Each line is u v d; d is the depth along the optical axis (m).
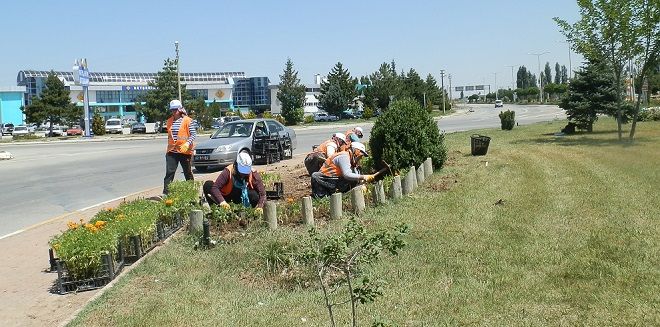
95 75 100.62
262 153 18.48
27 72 95.50
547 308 5.11
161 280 6.38
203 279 6.36
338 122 66.75
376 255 4.22
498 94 163.12
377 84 75.06
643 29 19.05
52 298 6.09
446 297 5.46
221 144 17.84
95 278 6.36
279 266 6.46
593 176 12.09
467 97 197.50
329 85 77.94
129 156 24.56
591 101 25.20
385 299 5.46
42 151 30.09
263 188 8.95
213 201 8.86
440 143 13.98
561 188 10.85
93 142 40.72
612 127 27.80
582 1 19.62
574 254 6.52
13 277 6.84
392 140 13.06
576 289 5.49
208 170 18.30
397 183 10.13
